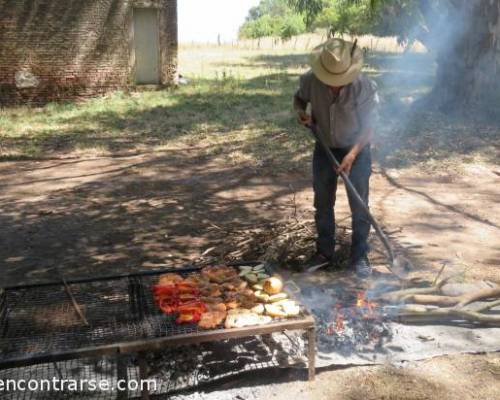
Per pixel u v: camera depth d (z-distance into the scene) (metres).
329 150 4.65
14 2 14.91
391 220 6.57
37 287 4.09
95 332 3.54
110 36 16.05
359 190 4.82
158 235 6.14
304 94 4.70
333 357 3.76
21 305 4.05
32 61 15.37
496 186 8.02
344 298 4.35
